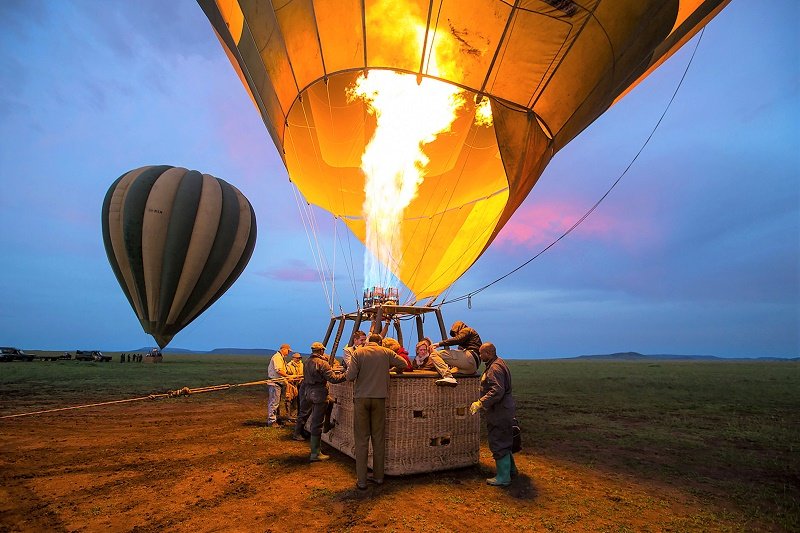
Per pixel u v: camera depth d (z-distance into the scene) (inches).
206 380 751.1
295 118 294.2
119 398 484.7
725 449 272.7
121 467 212.2
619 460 243.6
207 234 946.7
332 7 231.3
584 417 399.2
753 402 533.6
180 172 986.1
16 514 153.2
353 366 187.3
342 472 205.6
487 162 327.9
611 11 225.1
